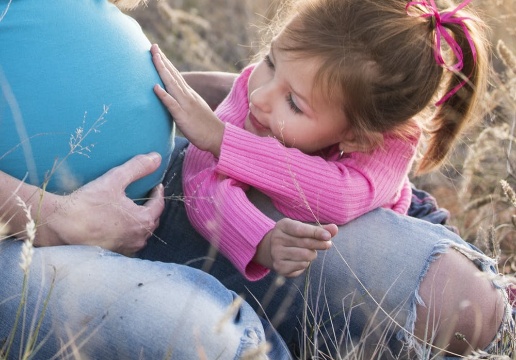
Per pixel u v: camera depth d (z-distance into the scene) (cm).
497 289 195
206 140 207
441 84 221
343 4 207
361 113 206
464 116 228
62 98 183
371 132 209
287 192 202
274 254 192
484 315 193
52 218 180
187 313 167
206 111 209
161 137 207
